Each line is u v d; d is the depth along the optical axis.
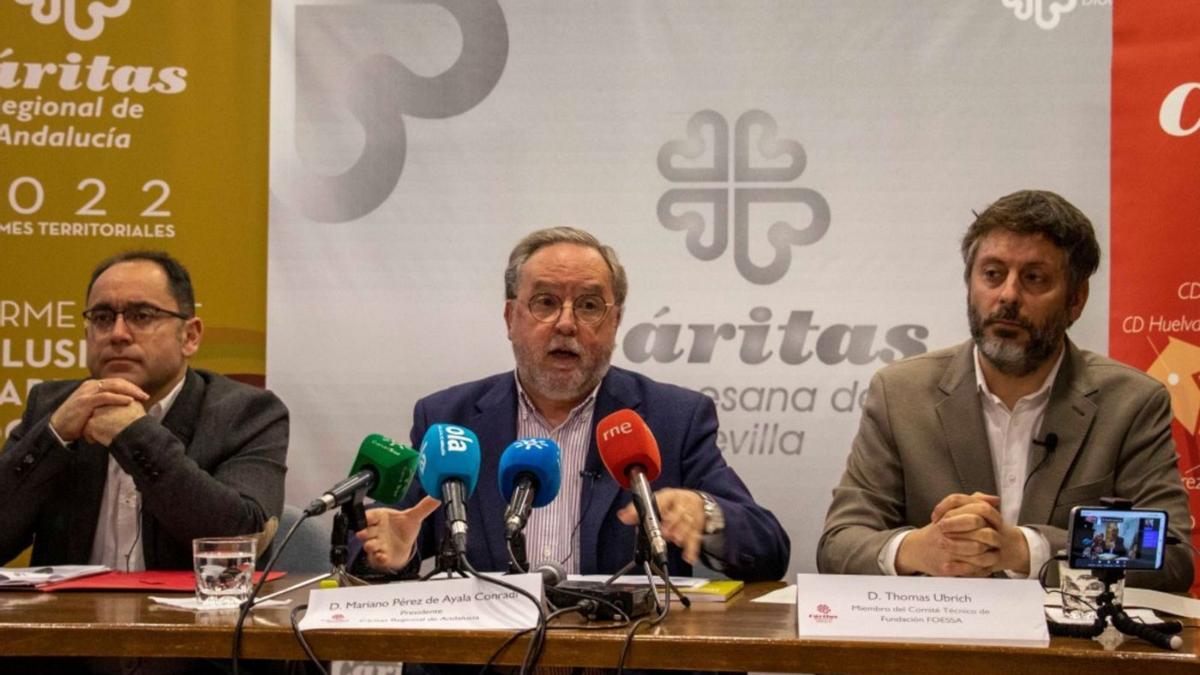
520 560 2.10
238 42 3.81
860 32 3.67
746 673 1.87
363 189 3.80
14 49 3.82
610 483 2.93
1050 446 2.89
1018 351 2.88
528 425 3.10
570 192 3.75
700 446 3.02
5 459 2.76
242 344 3.79
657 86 3.73
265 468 2.99
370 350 3.79
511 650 1.81
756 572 2.62
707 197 3.71
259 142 3.80
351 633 1.83
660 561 1.99
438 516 2.94
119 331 3.00
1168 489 2.77
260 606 2.08
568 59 3.75
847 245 3.68
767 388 3.70
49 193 3.80
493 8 3.78
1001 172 3.63
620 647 1.78
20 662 2.44
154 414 3.07
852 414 3.67
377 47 3.80
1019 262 2.89
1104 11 3.60
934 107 3.65
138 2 3.82
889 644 1.75
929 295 3.65
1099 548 1.89
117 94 3.81
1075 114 3.61
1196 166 3.55
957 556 2.38
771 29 3.70
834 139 3.68
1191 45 3.56
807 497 3.69
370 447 2.17
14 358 3.79
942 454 2.98
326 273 3.80
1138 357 3.56
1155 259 3.56
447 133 3.79
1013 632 1.78
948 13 3.65
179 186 3.80
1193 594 2.67
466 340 3.78
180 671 2.50
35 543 2.97
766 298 3.70
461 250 3.78
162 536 2.88
